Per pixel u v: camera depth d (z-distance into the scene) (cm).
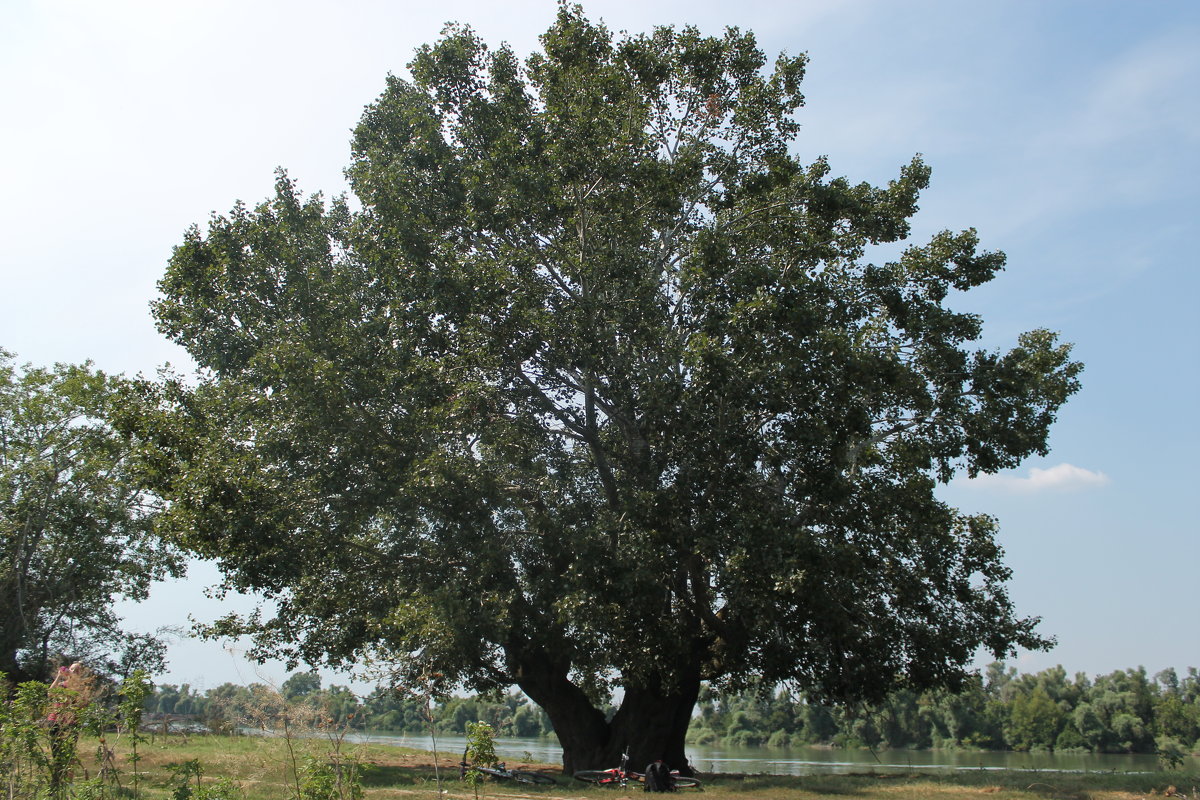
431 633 1853
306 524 2091
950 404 2280
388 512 2158
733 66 2434
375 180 2358
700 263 2084
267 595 2206
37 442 3672
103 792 1026
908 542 2145
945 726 6825
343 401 2048
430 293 2181
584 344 2084
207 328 2319
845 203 2278
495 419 2188
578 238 2291
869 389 2011
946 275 2311
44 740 1031
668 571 1991
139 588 3753
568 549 2067
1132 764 4059
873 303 2362
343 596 2180
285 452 2083
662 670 2045
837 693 2178
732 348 2023
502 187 2294
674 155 2400
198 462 2006
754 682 2384
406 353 2183
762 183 2386
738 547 1823
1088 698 7312
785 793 1608
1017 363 2311
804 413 1970
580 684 2498
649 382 2030
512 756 3394
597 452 2295
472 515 2081
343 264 2442
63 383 3647
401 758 2355
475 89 2575
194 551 2036
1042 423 2325
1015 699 6831
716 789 1702
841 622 1936
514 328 2148
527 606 2109
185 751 1830
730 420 2023
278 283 2325
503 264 2183
